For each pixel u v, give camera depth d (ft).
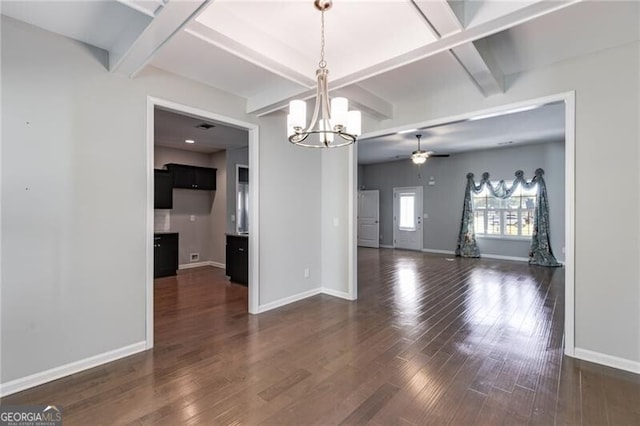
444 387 7.45
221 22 7.03
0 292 7.06
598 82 8.69
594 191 8.70
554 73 9.43
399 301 14.26
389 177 32.58
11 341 7.19
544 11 6.17
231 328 11.13
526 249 24.53
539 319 11.91
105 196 8.57
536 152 23.79
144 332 9.34
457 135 20.81
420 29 7.62
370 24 7.59
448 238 28.66
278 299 13.66
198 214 23.27
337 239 15.25
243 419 6.36
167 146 21.17
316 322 11.69
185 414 6.49
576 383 7.61
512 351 9.30
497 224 26.00
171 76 10.00
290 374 8.04
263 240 13.07
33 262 7.47
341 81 9.45
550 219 23.22
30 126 7.42
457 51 7.93
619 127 8.38
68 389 7.33
